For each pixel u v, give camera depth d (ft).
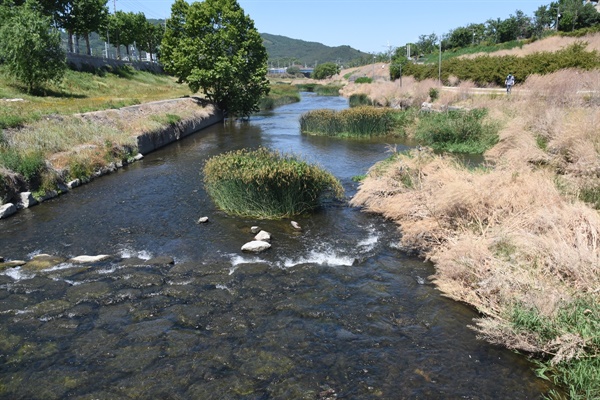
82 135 60.44
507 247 24.09
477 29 240.12
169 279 26.35
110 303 23.67
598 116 43.93
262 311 22.65
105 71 150.92
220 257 29.84
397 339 20.20
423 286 25.30
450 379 17.44
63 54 97.40
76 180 49.96
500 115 71.77
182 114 97.14
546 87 71.61
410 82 153.07
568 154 41.70
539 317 18.56
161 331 20.85
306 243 32.22
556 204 27.89
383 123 87.81
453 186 31.58
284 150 72.02
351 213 38.96
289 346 19.69
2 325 21.75
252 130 101.14
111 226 36.40
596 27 169.48
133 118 80.64
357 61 439.22
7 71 93.86
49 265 28.58
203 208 40.65
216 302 23.50
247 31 117.80
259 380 17.51
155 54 265.13
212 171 39.24
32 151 48.11
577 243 22.49
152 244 32.40
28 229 36.01
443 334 20.51
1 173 41.29
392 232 34.17
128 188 48.60
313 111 97.19
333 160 63.31
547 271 21.42
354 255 29.96
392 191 39.42
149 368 18.29
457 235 28.89
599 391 15.65
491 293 22.43
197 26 112.37
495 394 16.58
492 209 29.53
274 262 28.89
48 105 78.59
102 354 19.31
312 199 39.32
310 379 17.52
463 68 135.03
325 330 20.97
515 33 215.51
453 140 72.02
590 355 16.98
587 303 18.53
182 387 17.15
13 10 101.81
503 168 38.93
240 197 38.22
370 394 16.69
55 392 17.04
